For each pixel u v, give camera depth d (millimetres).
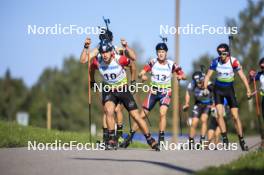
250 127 141875
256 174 24156
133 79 40719
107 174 26375
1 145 44719
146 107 44531
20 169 28422
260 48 147250
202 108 51906
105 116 43406
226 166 27250
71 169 28328
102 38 39781
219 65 44156
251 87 101125
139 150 40531
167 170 27609
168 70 43938
